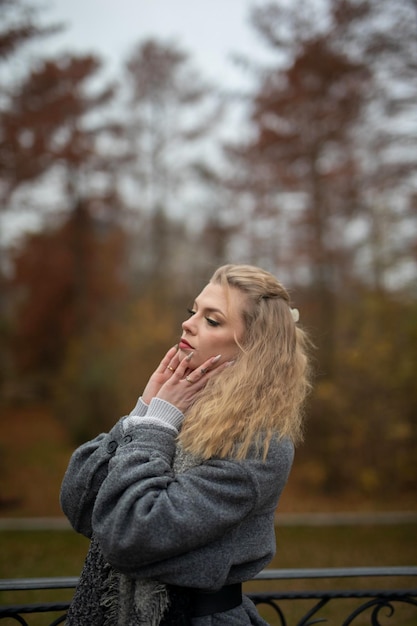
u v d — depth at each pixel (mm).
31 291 19656
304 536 7195
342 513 8180
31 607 1760
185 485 1321
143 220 18703
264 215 13539
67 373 14000
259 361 1502
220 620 1380
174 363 1586
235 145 14141
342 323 10633
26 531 7348
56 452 12422
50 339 19938
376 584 5484
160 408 1478
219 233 16516
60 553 6375
